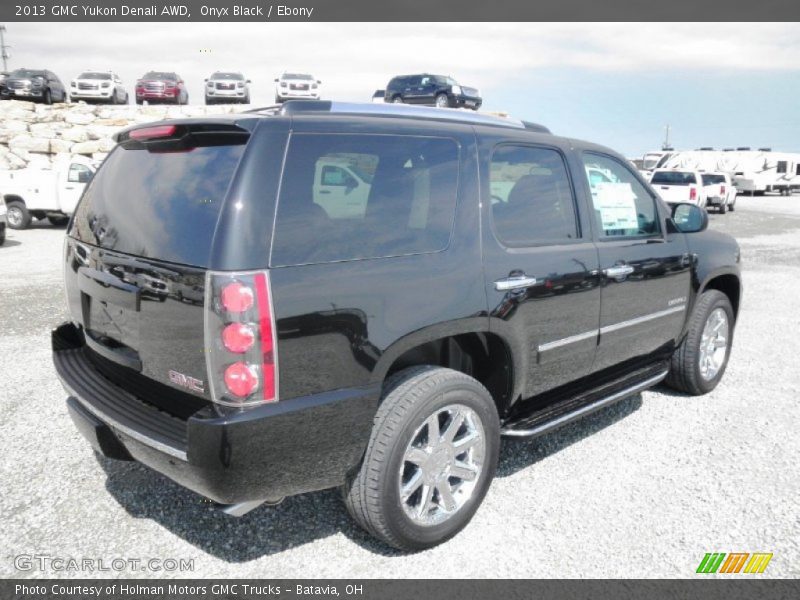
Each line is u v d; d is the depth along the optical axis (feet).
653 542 10.02
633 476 12.14
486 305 10.06
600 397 12.72
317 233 8.45
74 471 12.09
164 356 8.54
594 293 12.19
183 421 8.58
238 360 7.77
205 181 8.42
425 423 9.37
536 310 10.98
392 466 8.97
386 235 9.14
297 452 8.25
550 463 12.67
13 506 10.84
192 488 8.31
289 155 8.40
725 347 16.85
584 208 12.43
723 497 11.37
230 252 7.77
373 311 8.73
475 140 10.64
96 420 9.32
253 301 7.77
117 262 9.13
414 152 9.78
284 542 10.00
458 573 9.25
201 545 9.89
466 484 10.16
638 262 13.30
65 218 59.67
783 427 14.47
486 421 10.16
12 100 86.22
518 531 10.31
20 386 16.61
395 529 9.21
